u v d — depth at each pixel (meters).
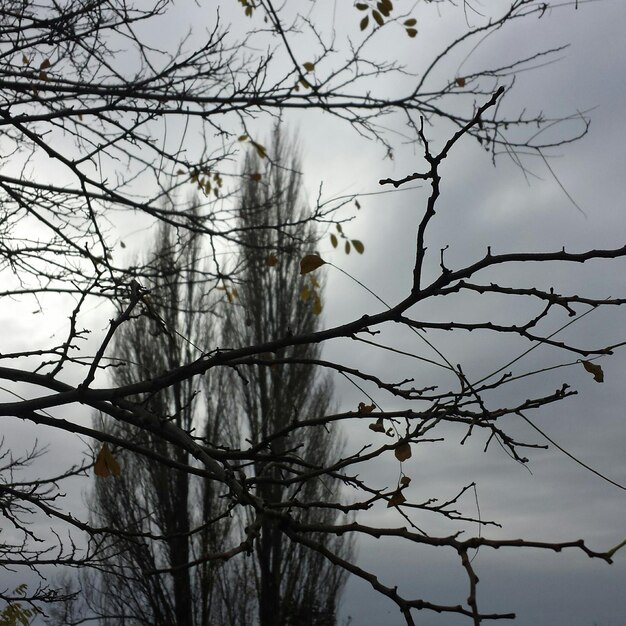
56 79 4.59
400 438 2.40
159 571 2.17
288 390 14.55
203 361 2.71
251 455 2.74
